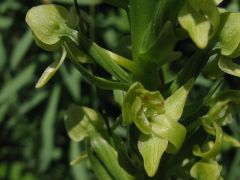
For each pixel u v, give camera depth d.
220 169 0.11
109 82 0.10
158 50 0.10
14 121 0.24
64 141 0.24
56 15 0.11
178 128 0.10
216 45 0.10
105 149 0.11
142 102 0.10
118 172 0.11
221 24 0.10
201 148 0.11
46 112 0.21
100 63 0.10
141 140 0.10
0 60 0.21
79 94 0.21
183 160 0.11
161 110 0.10
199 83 0.19
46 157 0.22
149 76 0.10
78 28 0.11
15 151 0.26
